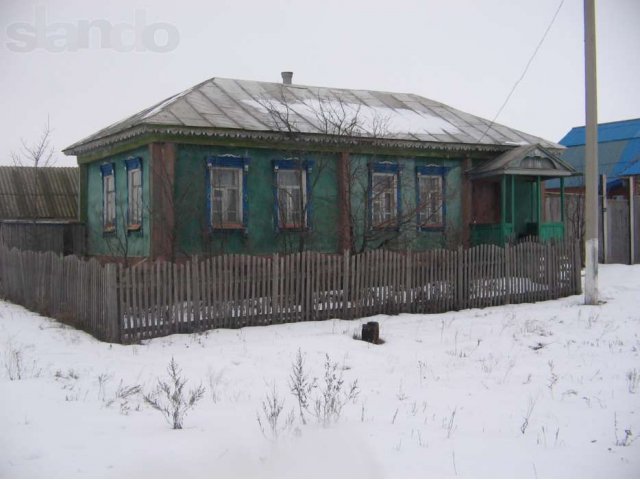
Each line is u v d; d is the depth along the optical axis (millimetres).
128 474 5191
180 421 6707
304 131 17156
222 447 5887
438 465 5434
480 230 19469
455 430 6543
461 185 19906
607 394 7918
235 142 16828
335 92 21703
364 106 20859
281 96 19703
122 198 18438
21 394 7719
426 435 6332
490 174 18953
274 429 6305
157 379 8562
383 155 18828
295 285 12727
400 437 6242
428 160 19531
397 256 13758
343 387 8422
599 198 22016
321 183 18016
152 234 16078
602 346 10641
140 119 16625
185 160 16531
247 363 9594
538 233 19500
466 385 8523
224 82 20047
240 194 17156
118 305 11070
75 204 27016
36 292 15258
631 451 5820
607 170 27484
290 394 8008
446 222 19750
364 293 13367
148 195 16625
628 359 9719
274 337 11375
